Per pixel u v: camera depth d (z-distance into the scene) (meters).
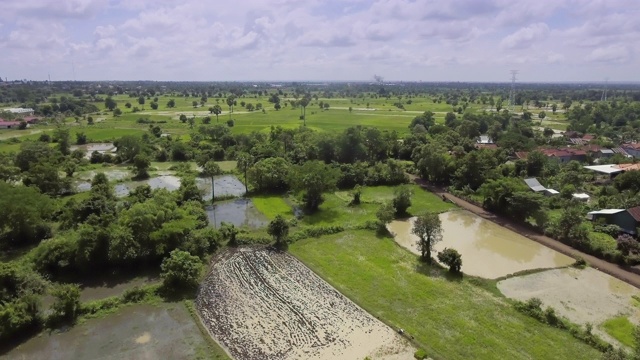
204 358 30.00
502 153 88.69
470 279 41.12
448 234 53.91
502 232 54.69
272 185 72.31
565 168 82.56
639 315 35.22
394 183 78.31
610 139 120.00
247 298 38.22
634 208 53.88
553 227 52.38
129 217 45.06
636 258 43.72
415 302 37.22
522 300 37.56
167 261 39.69
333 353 30.59
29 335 32.47
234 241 49.81
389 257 46.50
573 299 37.88
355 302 37.34
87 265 42.00
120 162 94.69
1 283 33.88
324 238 51.72
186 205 57.53
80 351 30.77
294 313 35.81
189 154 98.00
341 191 73.56
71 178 73.19
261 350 30.95
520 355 30.11
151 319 34.88
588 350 30.64
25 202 48.47
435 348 30.86
